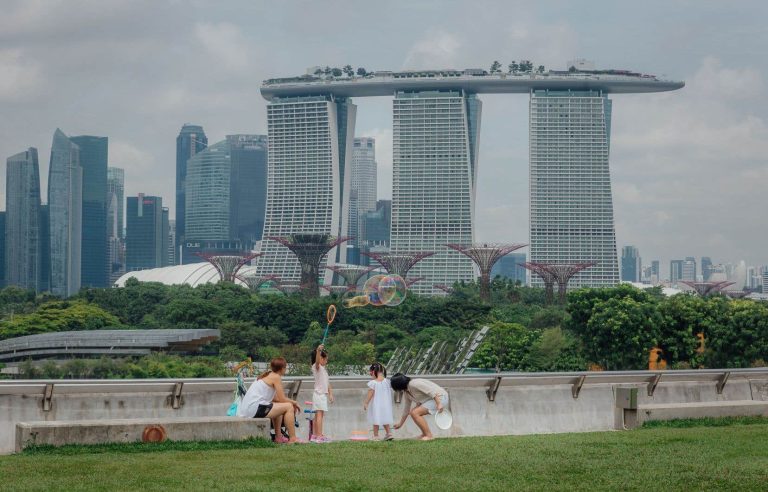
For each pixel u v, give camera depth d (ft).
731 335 539.70
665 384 144.56
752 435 113.80
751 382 152.35
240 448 103.19
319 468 90.63
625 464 94.32
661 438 111.55
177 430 103.86
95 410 115.85
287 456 97.14
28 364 650.43
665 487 84.02
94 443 100.83
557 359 619.26
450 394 128.67
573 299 591.37
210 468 89.25
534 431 132.26
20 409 112.47
